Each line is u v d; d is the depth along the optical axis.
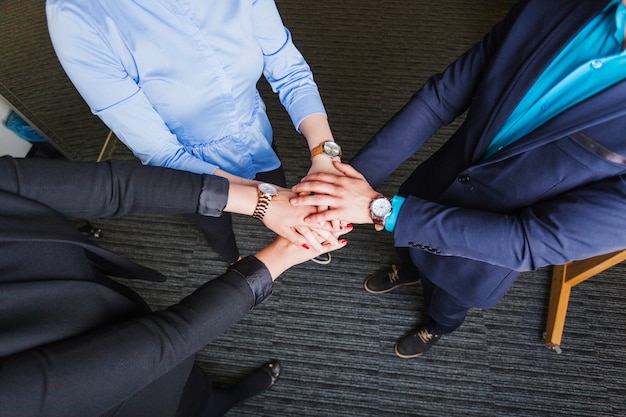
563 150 0.86
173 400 0.91
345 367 1.79
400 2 2.77
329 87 2.45
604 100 0.79
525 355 1.81
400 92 2.43
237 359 1.80
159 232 2.06
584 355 1.81
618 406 1.72
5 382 0.55
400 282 1.84
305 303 1.91
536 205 0.95
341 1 2.77
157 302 1.92
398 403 1.72
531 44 0.92
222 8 0.99
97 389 0.62
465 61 1.12
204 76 1.07
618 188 0.82
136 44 0.96
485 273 1.17
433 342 1.75
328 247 1.17
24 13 1.88
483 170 1.02
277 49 1.19
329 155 1.20
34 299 0.64
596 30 0.84
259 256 1.03
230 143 1.29
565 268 1.83
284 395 1.74
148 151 1.11
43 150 2.21
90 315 0.71
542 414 1.70
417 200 1.03
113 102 1.00
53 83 2.02
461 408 1.71
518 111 0.95
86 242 0.75
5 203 0.67
